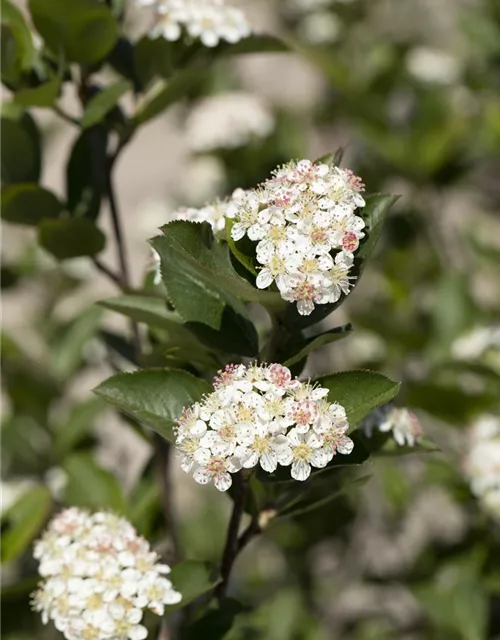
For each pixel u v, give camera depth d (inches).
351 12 72.8
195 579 35.6
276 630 46.8
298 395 33.1
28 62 39.7
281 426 32.9
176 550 40.4
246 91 72.9
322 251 33.0
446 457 48.3
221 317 35.3
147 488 41.2
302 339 34.5
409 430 36.1
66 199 40.9
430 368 48.8
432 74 64.9
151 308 36.3
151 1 39.9
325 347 57.7
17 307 69.9
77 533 36.2
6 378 48.5
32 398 48.2
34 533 39.9
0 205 39.6
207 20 39.9
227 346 35.2
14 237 57.3
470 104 65.0
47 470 47.7
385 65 65.5
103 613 34.7
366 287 63.8
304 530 53.8
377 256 59.9
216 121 56.5
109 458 57.0
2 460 47.7
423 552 47.3
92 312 48.9
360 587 53.2
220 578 35.5
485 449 44.6
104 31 39.1
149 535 41.3
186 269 35.4
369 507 54.4
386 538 53.9
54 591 35.2
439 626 45.0
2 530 39.9
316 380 33.9
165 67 40.2
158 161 103.3
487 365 47.1
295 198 33.2
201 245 33.5
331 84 65.0
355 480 35.5
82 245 39.9
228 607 36.4
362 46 70.4
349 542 54.9
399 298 57.6
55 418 51.1
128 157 105.2
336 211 33.2
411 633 52.1
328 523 53.6
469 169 60.8
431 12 79.3
